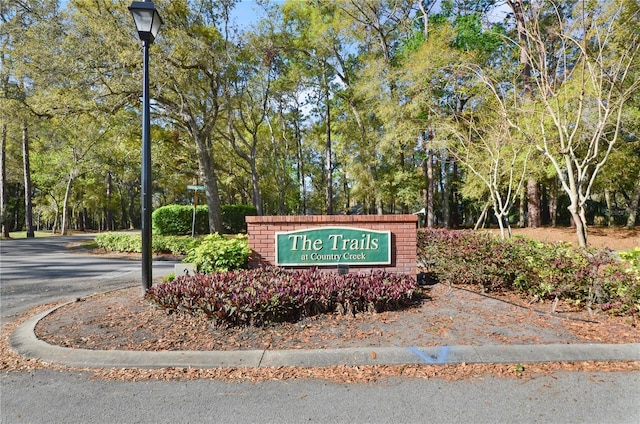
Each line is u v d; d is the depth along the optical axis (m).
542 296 5.08
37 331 4.23
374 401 2.83
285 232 5.93
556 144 9.73
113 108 14.24
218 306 4.13
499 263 5.41
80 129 21.66
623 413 2.65
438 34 15.58
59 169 29.34
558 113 6.99
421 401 2.83
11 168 29.89
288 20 21.58
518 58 15.80
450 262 5.95
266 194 32.03
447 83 13.98
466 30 16.45
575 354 3.51
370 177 20.44
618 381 3.10
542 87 7.61
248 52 16.95
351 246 5.95
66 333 4.14
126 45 12.38
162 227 19.16
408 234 6.02
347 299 4.47
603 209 24.33
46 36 12.63
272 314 4.19
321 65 22.62
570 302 4.88
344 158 22.44
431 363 3.40
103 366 3.45
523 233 16.61
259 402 2.84
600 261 4.63
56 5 17.09
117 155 26.27
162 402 2.86
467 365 3.38
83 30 12.24
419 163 23.34
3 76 15.10
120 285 7.47
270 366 3.40
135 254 13.86
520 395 2.90
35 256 13.40
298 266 5.91
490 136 10.25
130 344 3.81
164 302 4.49
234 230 21.64
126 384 3.15
